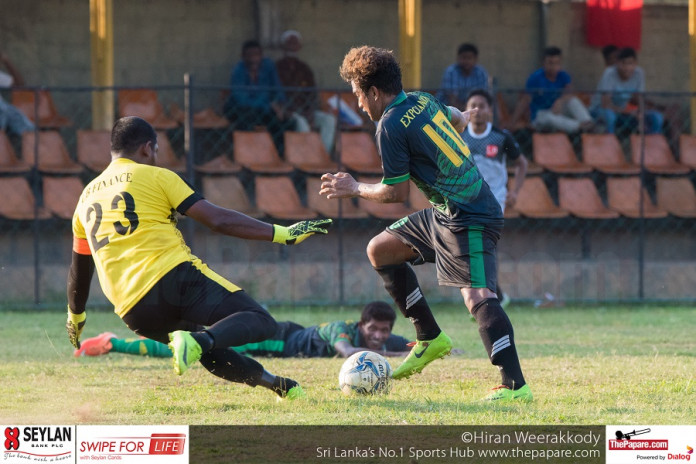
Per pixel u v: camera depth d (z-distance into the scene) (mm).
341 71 18547
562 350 28906
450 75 49219
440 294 45844
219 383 21484
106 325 36469
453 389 20578
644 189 50969
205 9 53781
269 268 44625
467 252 18391
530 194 49062
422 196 48062
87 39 52219
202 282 16422
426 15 56781
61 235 45969
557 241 50219
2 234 45375
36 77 51562
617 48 56781
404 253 19953
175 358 14984
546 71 51969
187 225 45312
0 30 51094
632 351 28547
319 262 45688
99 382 21719
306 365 24984
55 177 46750
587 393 19594
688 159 52719
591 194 49812
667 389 19984
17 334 33500
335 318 38844
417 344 20359
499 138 34594
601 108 53031
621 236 50844
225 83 54219
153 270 16156
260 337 16172
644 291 48094
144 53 53031
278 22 54750
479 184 18484
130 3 52688
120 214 16344
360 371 19453
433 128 18094
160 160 48719
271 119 50031
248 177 48875
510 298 45938
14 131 47406
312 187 47812
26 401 18938
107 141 47969
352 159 50031
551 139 51281
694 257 52000
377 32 56375
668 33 59375
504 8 57812
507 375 18359
